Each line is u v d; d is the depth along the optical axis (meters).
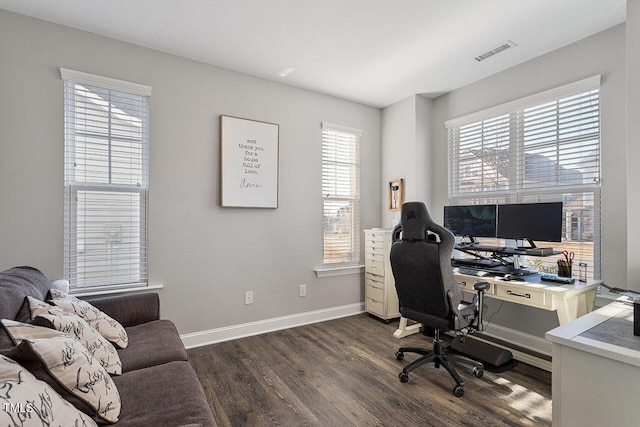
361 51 2.75
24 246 2.24
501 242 3.14
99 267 2.51
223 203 2.98
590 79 2.48
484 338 3.13
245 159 3.11
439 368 2.49
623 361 1.11
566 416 1.27
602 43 2.46
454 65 3.00
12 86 2.21
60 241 2.35
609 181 2.42
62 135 2.36
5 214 2.19
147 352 1.72
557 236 2.39
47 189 2.31
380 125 4.09
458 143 3.54
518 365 2.54
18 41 2.23
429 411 1.94
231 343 2.96
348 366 2.52
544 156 2.81
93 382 1.14
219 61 2.92
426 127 3.77
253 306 3.19
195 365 2.53
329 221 3.72
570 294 2.14
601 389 1.17
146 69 2.68
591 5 2.14
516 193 3.01
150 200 2.68
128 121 2.61
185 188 2.84
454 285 2.18
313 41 2.61
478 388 2.20
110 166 2.54
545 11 2.21
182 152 2.82
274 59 2.89
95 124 2.49
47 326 1.33
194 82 2.89
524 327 2.93
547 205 2.46
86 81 2.42
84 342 1.43
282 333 3.23
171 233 2.78
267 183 3.24
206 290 2.94
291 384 2.25
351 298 3.88
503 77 3.11
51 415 0.86
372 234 3.73
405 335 3.16
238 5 2.16
